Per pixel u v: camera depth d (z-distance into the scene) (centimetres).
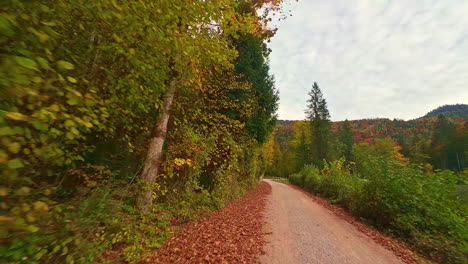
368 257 436
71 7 244
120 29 299
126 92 395
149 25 302
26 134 167
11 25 167
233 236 522
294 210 898
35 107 180
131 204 510
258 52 1346
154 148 542
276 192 1680
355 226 667
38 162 215
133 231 405
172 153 638
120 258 336
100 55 332
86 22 284
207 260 384
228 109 1087
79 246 248
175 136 736
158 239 442
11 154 160
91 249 273
